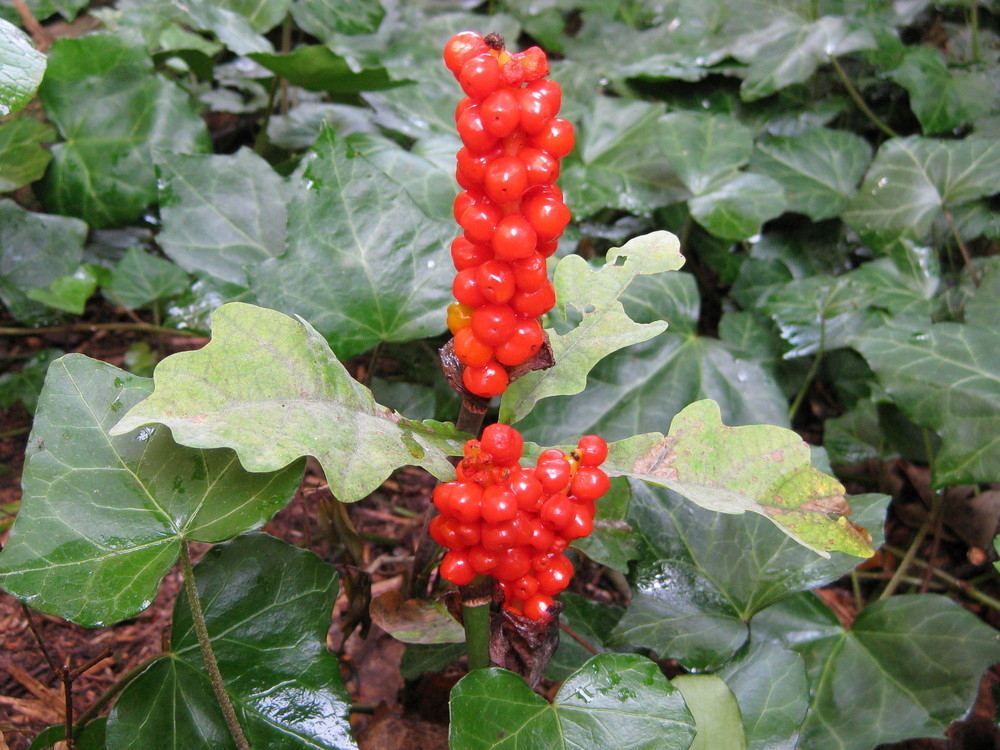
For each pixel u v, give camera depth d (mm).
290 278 255
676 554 257
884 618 267
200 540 184
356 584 236
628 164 397
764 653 229
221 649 205
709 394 321
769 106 450
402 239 262
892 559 348
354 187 261
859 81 469
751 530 258
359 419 180
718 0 453
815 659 264
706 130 393
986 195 371
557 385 193
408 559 313
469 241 168
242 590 211
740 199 374
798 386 387
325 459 164
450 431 194
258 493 189
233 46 339
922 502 354
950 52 479
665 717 180
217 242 312
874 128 477
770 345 386
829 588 337
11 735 243
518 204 161
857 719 250
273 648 206
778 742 215
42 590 174
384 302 259
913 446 342
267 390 173
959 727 280
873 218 392
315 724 198
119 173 362
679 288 342
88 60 352
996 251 414
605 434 312
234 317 173
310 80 359
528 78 152
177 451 191
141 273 351
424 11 487
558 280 201
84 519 182
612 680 185
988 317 336
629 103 413
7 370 366
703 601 253
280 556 214
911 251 378
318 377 180
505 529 166
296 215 257
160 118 365
